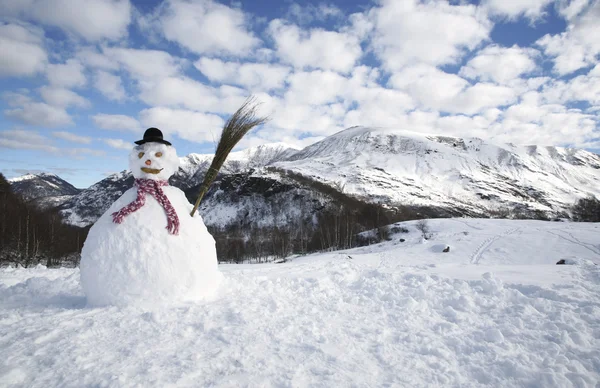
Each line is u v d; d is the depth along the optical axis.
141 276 4.27
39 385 2.53
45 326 3.63
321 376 2.77
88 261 4.38
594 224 40.34
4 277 7.73
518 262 26.66
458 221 46.16
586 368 3.12
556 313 4.26
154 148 4.80
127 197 4.70
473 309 4.68
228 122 4.99
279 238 56.00
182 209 4.78
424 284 6.01
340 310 4.57
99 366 2.80
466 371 3.03
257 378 2.68
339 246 50.03
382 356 3.20
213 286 4.87
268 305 4.56
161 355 3.02
